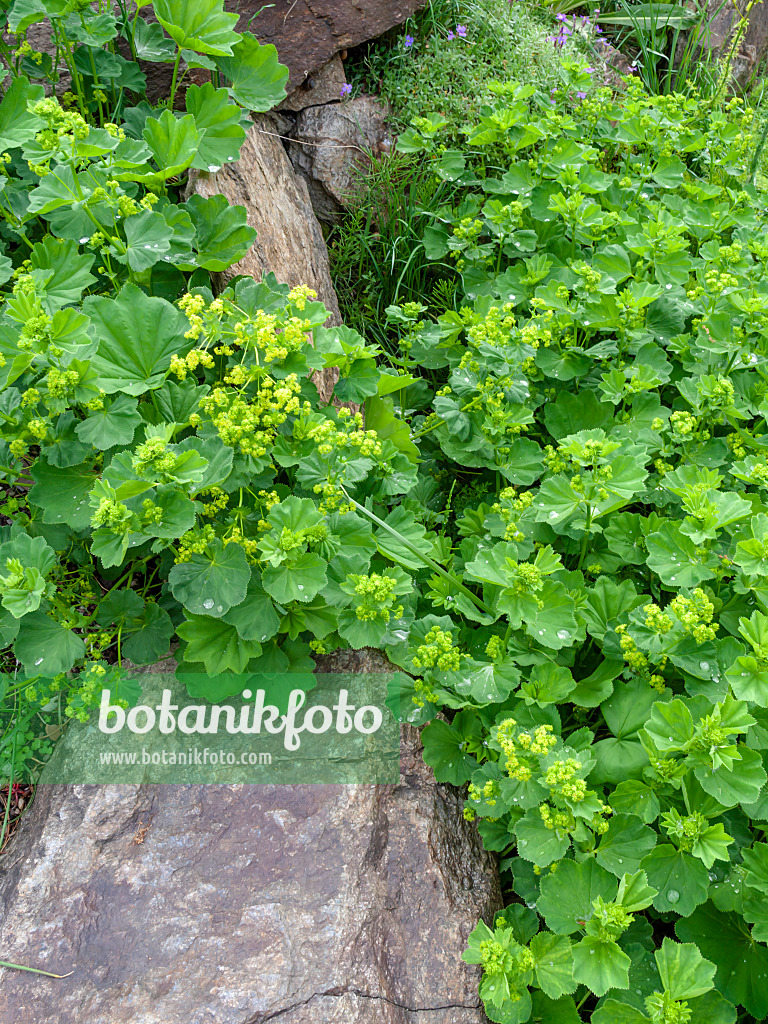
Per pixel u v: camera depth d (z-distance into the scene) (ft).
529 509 3.42
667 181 4.53
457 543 3.89
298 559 2.85
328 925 2.71
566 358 3.79
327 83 4.70
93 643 3.09
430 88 4.77
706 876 2.65
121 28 3.84
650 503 3.51
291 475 3.22
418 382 4.25
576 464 3.43
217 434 2.99
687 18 6.34
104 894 2.73
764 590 2.88
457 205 4.73
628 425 3.63
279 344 2.98
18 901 2.72
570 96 4.90
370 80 4.88
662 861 2.68
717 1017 2.57
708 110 5.16
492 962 2.57
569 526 3.26
